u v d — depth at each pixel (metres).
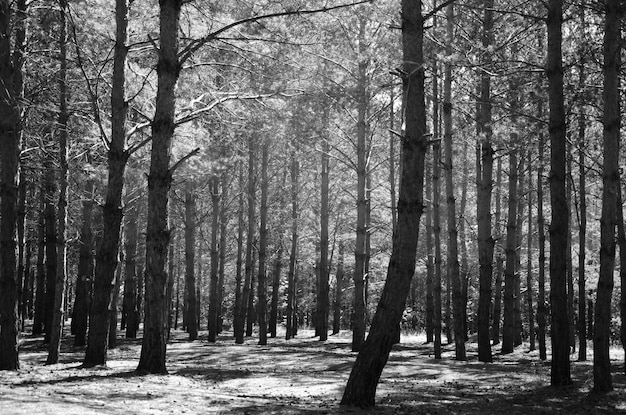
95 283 13.54
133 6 15.05
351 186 35.47
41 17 15.30
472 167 32.75
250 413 7.89
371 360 8.88
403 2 9.40
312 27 15.32
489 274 19.47
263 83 15.64
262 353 21.58
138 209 27.91
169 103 11.55
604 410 9.80
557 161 12.32
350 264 48.31
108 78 15.20
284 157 30.59
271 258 40.16
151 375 11.24
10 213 13.07
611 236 11.13
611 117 11.23
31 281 45.31
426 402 10.53
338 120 27.44
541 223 22.23
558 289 12.40
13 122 13.23
